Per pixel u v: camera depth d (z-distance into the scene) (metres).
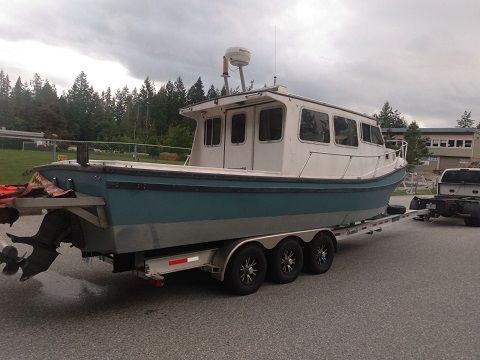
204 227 5.14
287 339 4.27
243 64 7.23
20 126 82.88
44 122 85.06
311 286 6.22
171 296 5.58
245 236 5.77
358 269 7.36
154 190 4.52
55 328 4.41
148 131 82.06
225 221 5.35
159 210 4.61
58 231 4.66
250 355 3.90
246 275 5.75
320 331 4.50
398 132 60.06
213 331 4.44
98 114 98.50
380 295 5.82
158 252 5.17
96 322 4.61
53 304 5.17
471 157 56.06
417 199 13.85
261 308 5.19
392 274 7.02
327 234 7.06
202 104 7.16
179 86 93.44
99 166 4.17
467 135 56.22
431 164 54.16
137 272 4.97
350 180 7.28
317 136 6.91
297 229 6.57
